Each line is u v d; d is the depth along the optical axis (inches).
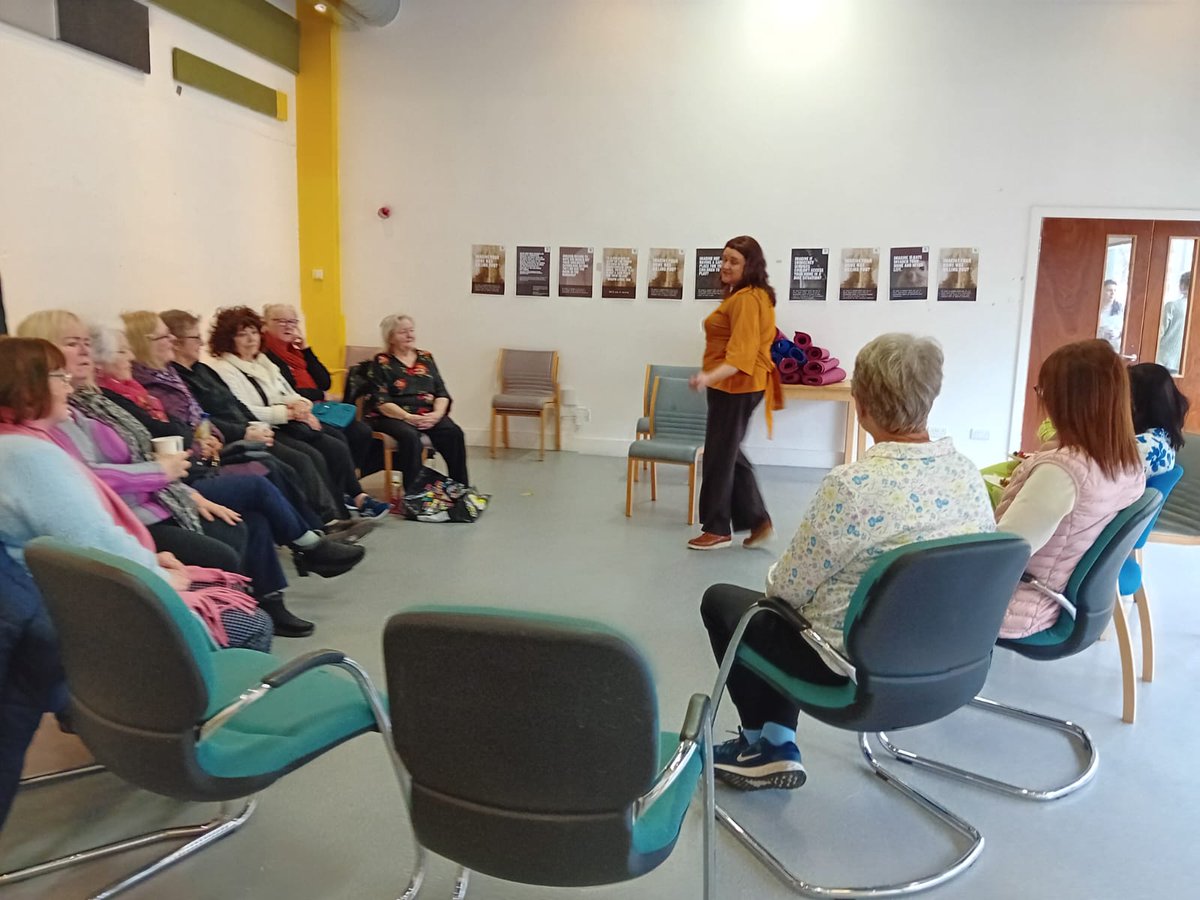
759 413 255.4
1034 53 229.6
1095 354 83.5
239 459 135.7
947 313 242.5
